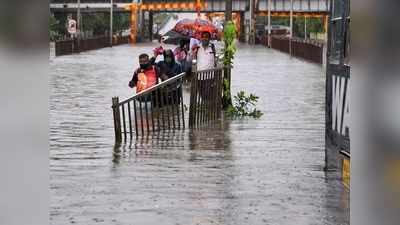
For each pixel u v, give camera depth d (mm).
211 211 11336
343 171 11875
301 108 27609
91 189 12836
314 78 44719
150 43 128250
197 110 22188
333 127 12641
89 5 124250
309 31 155000
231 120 23703
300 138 19734
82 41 85000
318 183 13414
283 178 13984
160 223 10586
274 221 10742
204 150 17469
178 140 19125
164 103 22250
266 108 27562
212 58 27516
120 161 15820
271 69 54094
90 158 16203
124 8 126500
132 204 11750
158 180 13703
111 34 109812
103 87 36031
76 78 42156
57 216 10852
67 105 27609
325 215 11078
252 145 18375
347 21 11141
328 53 13133
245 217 10977
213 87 23453
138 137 19641
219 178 13984
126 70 50094
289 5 129250
